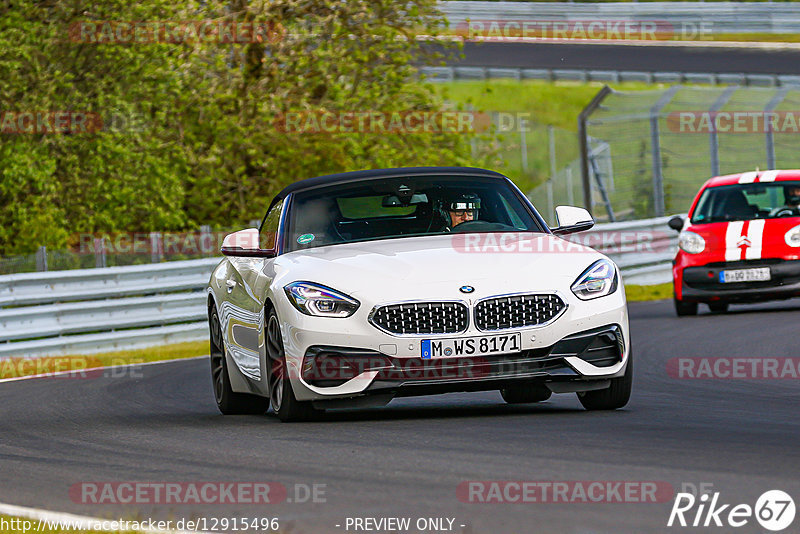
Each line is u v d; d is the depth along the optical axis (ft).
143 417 96.43
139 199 246.68
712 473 55.67
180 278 199.41
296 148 269.44
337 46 272.10
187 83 257.55
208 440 76.43
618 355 79.97
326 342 77.97
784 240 165.37
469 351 76.95
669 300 211.20
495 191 92.53
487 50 511.81
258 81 269.23
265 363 84.69
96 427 89.61
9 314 174.81
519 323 77.71
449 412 85.71
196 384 124.16
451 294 77.46
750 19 513.45
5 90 237.86
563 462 60.13
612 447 64.49
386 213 89.92
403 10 276.00
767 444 64.44
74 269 192.24
